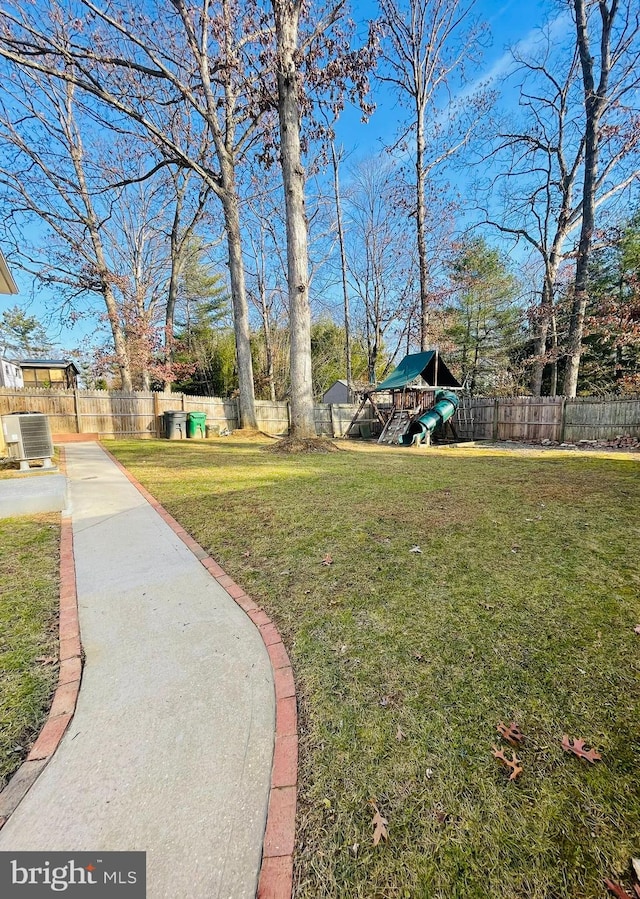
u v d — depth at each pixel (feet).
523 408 42.52
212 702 5.23
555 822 3.71
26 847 3.56
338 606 7.49
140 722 4.90
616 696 5.15
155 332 54.49
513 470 21.40
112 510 13.64
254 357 84.23
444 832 3.66
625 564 8.92
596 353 52.65
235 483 17.65
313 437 30.78
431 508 13.53
